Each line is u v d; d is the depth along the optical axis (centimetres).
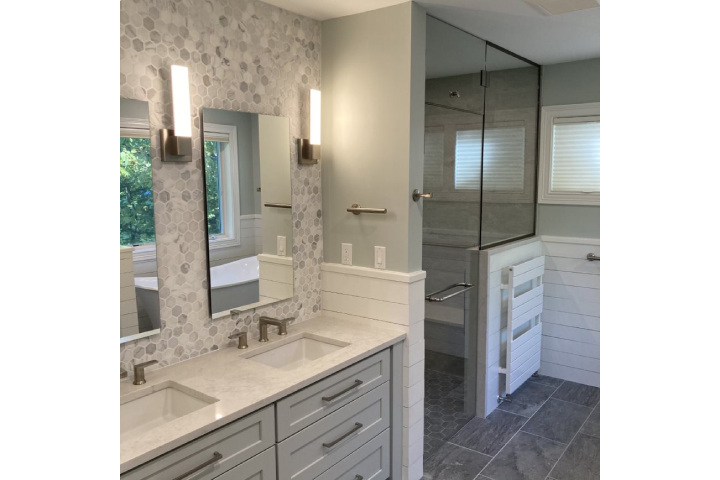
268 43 259
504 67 370
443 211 323
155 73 211
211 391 201
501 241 388
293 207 283
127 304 208
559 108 412
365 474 256
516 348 383
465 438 338
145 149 209
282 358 264
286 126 273
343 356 239
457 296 342
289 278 283
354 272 290
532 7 270
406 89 262
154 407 206
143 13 206
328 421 230
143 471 161
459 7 269
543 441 334
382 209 275
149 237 214
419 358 285
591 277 411
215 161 238
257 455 197
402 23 259
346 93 283
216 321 245
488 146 361
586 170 407
